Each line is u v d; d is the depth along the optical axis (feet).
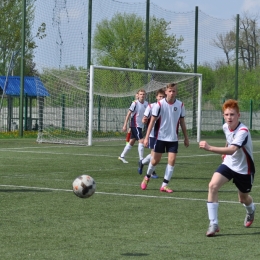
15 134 119.75
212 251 27.35
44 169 61.82
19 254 26.27
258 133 163.43
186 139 49.08
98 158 75.61
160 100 51.52
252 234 31.37
